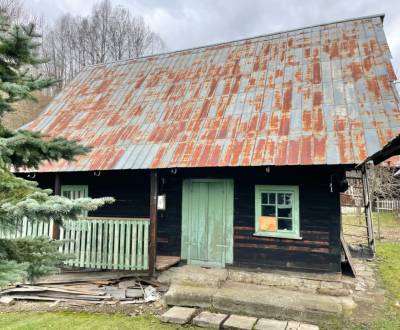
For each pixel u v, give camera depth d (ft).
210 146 26.84
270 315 20.94
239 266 27.45
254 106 29.63
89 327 20.94
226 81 34.30
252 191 27.76
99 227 26.81
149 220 26.17
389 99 25.81
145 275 26.30
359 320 20.45
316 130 25.04
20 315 23.32
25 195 10.12
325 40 35.04
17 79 12.18
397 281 27.89
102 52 153.79
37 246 12.65
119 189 33.14
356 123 24.62
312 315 20.11
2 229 10.00
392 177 64.23
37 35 12.11
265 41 38.81
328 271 24.85
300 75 31.32
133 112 34.60
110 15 163.12
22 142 11.48
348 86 28.22
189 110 32.01
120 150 29.48
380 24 34.17
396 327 19.62
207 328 20.47
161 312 23.00
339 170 24.85
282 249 26.27
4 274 8.70
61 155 13.04
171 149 27.76
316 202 25.73
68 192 34.91
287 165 22.94
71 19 162.50
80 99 40.40
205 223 28.96
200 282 24.62
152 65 42.70
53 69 141.18
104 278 26.73
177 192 30.40
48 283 26.73
